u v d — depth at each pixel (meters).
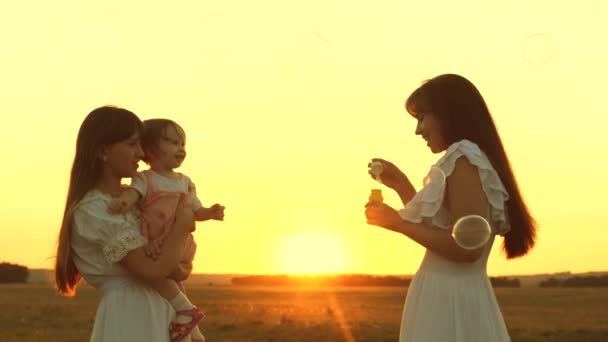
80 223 5.32
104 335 5.34
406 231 5.08
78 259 5.43
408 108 5.51
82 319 38.97
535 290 118.94
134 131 5.45
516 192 5.35
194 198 6.23
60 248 5.39
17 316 40.09
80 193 5.38
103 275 5.39
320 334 31.72
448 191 5.12
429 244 5.04
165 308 5.54
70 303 56.19
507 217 5.37
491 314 5.24
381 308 59.88
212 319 42.31
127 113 5.48
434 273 5.25
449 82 5.34
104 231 5.28
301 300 80.00
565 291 111.88
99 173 5.47
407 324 5.33
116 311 5.36
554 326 38.62
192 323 5.58
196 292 111.25
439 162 5.09
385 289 151.38
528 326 38.66
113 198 5.46
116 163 5.43
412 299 5.33
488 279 5.37
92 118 5.43
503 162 5.32
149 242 5.54
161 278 5.31
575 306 64.94
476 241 4.88
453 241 5.01
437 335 5.13
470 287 5.18
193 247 5.90
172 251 5.30
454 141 5.32
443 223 5.16
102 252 5.35
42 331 31.92
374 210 5.12
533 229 5.43
